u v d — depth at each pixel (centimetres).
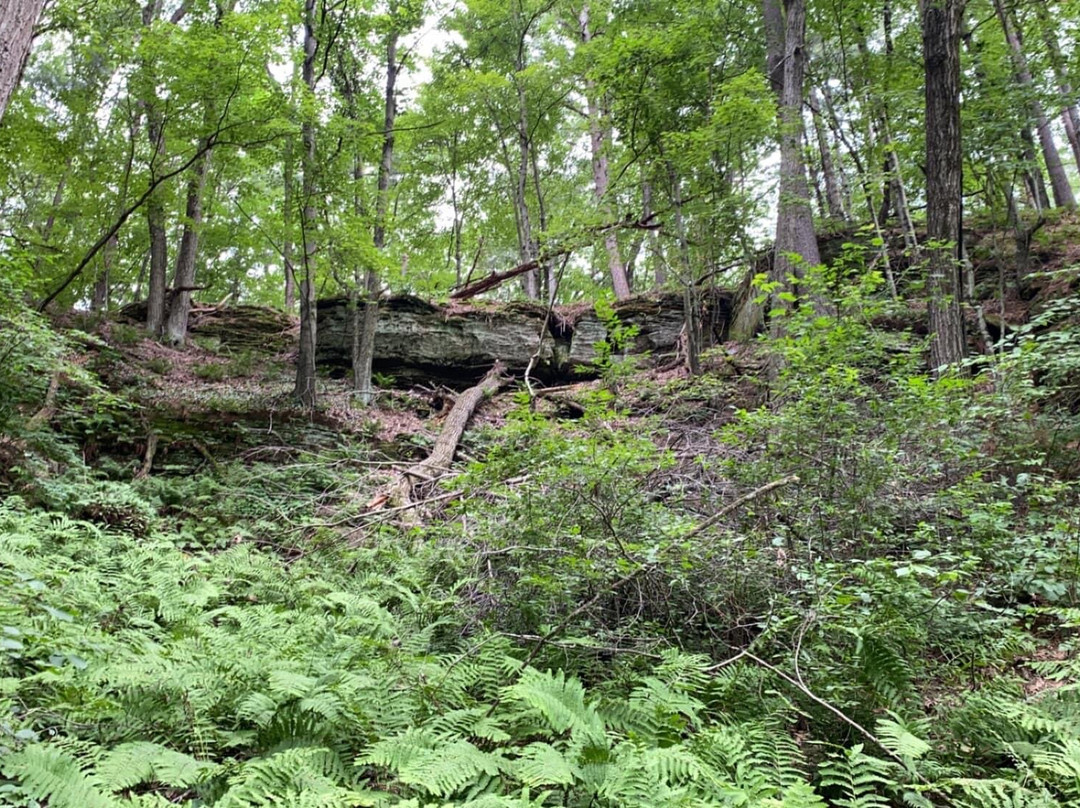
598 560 430
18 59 465
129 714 272
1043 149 1391
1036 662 352
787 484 485
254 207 1136
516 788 246
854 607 364
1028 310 1010
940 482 522
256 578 545
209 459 884
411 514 744
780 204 1036
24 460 678
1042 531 468
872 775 270
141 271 2214
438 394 1291
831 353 543
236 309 1709
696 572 422
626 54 1052
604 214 991
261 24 925
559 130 2192
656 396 969
